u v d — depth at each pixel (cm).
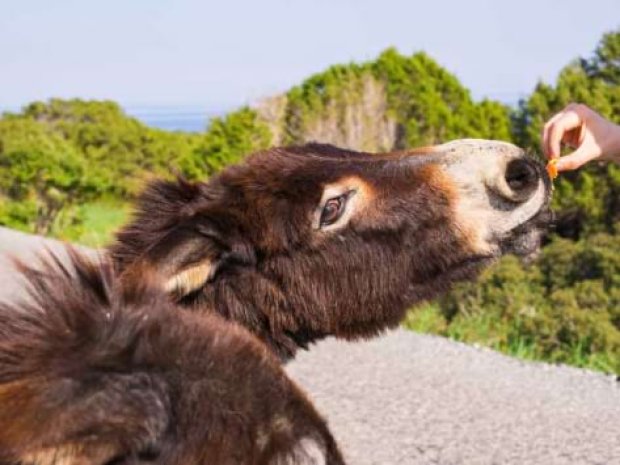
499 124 2120
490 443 730
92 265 250
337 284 359
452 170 371
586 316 1151
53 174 2455
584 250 1273
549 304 1215
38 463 191
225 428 208
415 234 365
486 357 985
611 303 1188
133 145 3362
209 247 337
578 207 1541
